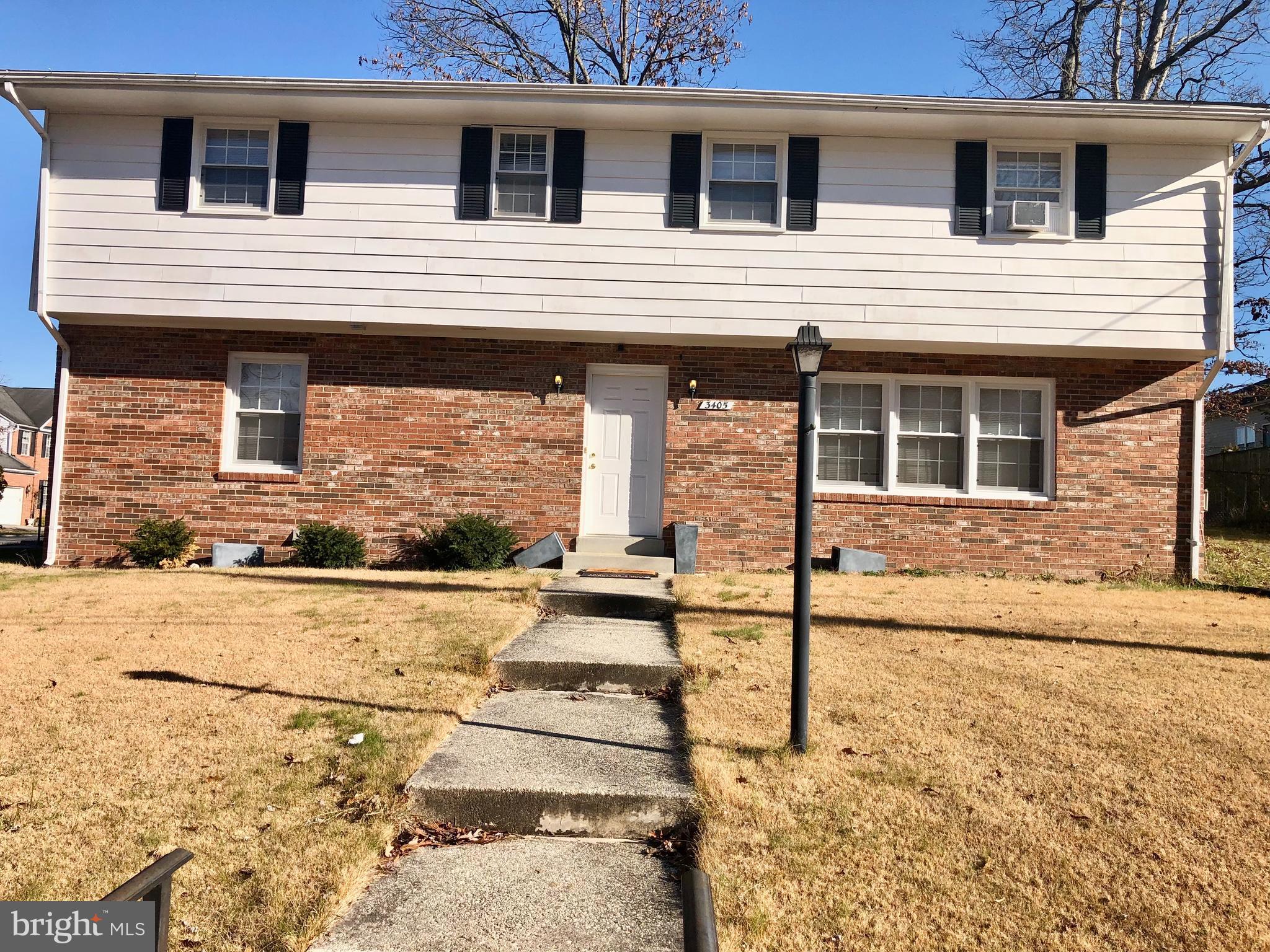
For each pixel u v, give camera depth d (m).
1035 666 6.09
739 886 3.22
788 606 8.23
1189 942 2.87
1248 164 18.86
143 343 11.52
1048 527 11.38
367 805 3.79
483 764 4.28
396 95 10.70
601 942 2.94
